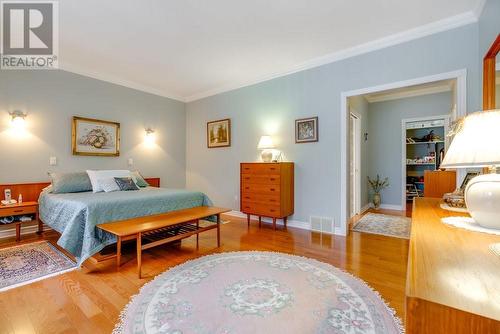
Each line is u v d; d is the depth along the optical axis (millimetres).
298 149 3830
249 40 3016
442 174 2861
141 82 4531
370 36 2953
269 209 3689
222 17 2533
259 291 1884
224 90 4762
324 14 2502
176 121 5324
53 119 3617
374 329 1463
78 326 1508
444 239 870
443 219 1169
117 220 2516
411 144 5988
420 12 2484
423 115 5148
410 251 755
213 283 2014
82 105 3910
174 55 3412
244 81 4410
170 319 1556
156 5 2326
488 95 1725
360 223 4062
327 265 2375
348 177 3541
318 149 3633
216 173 4965
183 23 2635
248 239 3227
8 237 3229
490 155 907
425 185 2945
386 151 5570
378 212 5000
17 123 3316
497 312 447
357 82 3252
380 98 5570
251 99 4391
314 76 3639
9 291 1911
